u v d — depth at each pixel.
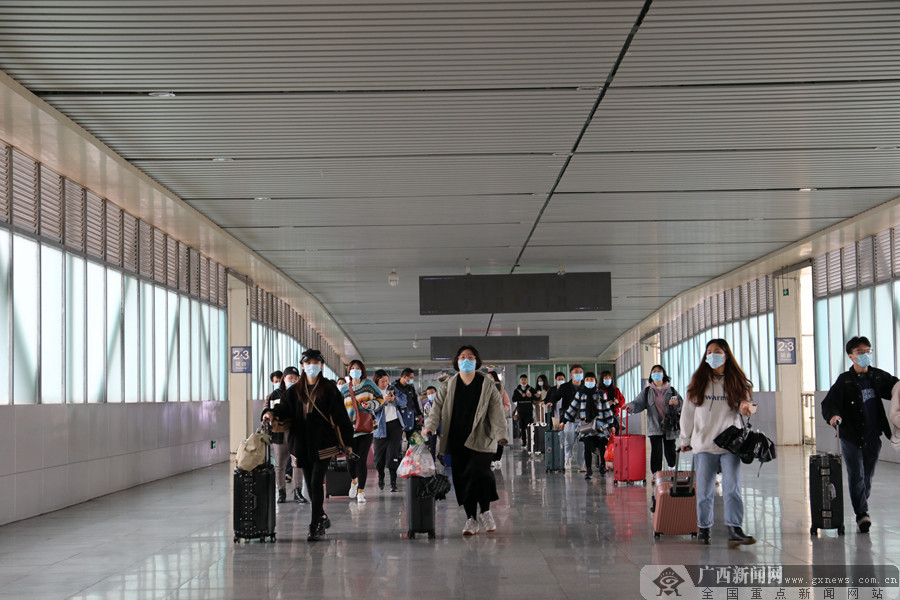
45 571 8.12
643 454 15.27
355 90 10.48
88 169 13.48
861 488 9.57
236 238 20.23
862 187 15.68
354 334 46.12
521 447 29.31
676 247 21.92
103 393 15.48
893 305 19.36
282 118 11.42
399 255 22.53
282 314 32.47
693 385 8.95
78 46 9.07
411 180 14.74
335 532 10.21
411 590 6.95
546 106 11.12
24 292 12.55
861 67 9.98
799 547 8.65
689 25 8.85
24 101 10.25
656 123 11.87
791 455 22.20
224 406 24.31
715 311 33.41
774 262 24.30
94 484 14.61
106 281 15.72
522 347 40.44
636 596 6.62
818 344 23.67
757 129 12.19
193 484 16.89
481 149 12.98
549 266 24.67
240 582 7.41
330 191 15.48
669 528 9.30
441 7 8.35
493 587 7.00
